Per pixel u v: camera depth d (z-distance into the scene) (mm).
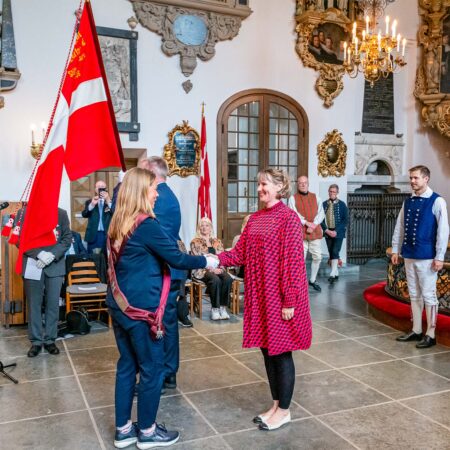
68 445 2906
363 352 4594
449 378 3963
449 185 10141
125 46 7410
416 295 4855
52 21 6910
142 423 2832
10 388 3746
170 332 3605
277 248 2957
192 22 7777
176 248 2771
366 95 9977
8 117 6746
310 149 8977
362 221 10062
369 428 3115
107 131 3332
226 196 8305
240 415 3291
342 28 8984
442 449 2863
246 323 3049
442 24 9766
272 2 8461
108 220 6562
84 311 5184
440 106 9844
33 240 3293
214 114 8133
